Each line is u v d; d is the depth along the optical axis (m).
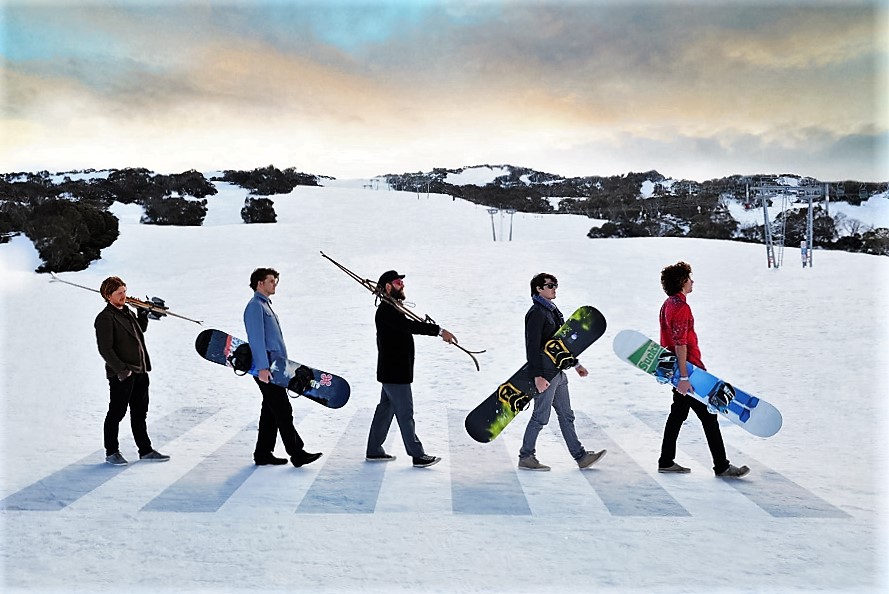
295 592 3.59
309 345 12.88
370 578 3.76
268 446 6.04
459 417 8.01
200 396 9.20
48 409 8.44
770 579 3.76
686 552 4.12
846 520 4.66
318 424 7.70
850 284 17.44
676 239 37.00
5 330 16.03
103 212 53.12
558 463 6.11
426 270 25.25
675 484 5.46
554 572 3.84
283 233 59.22
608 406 8.46
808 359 10.40
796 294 16.08
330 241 57.75
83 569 3.88
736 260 31.53
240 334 14.73
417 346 12.68
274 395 5.95
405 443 5.98
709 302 16.17
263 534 4.38
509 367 10.91
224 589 3.62
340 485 5.42
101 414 8.19
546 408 5.89
